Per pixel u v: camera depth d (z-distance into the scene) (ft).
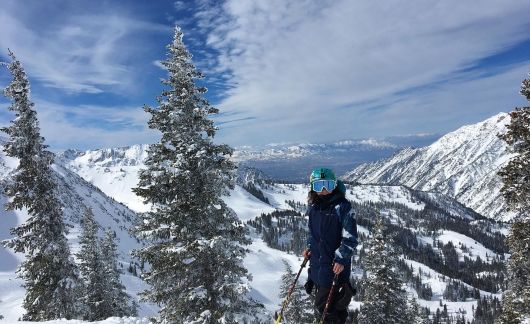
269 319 45.32
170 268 45.88
